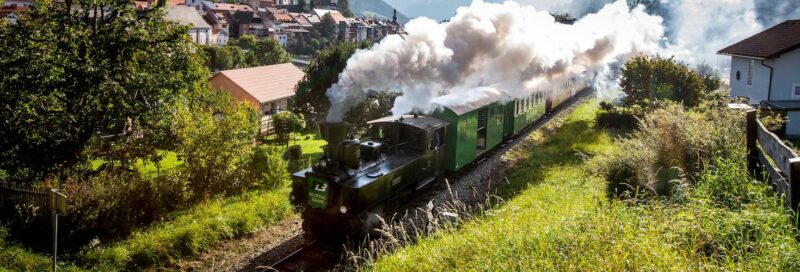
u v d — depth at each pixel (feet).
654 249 18.25
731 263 17.13
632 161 40.83
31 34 60.08
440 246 26.45
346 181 37.81
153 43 66.08
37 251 39.14
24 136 57.36
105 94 60.29
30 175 58.75
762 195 22.30
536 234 23.32
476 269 21.43
